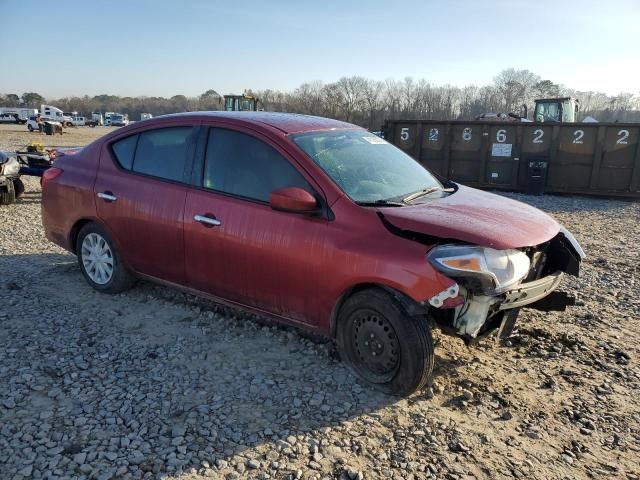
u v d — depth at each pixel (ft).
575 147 46.50
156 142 15.10
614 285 19.70
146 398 10.95
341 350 12.09
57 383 11.41
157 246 14.58
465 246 10.47
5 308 15.33
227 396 11.15
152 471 8.83
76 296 16.47
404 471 9.09
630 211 39.99
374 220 11.26
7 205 32.86
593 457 9.68
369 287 11.34
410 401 11.21
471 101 262.06
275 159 12.72
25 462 8.89
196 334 14.10
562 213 38.68
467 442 9.93
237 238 12.80
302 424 10.28
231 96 94.94
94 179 16.07
